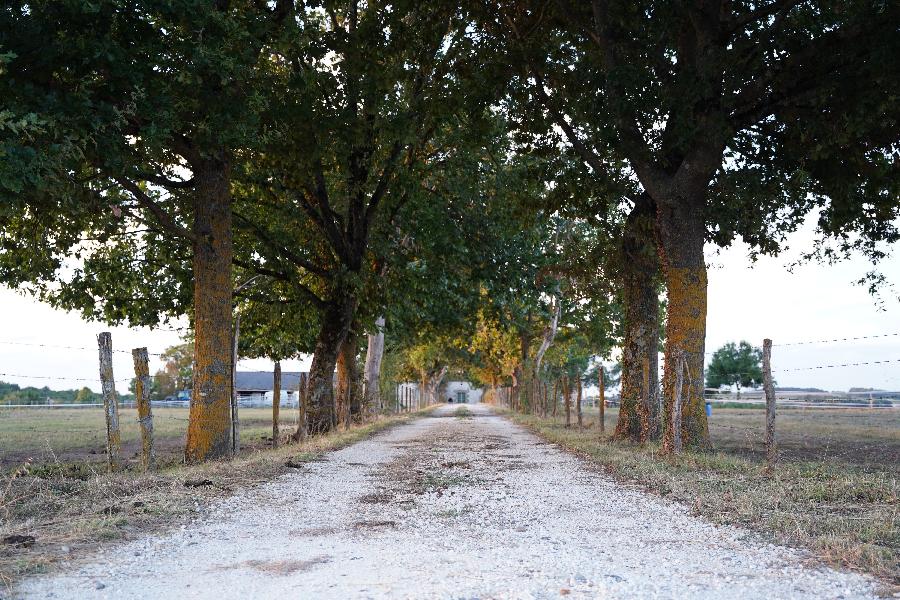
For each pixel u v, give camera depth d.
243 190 21.19
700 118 12.75
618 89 13.25
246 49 12.71
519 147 18.80
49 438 23.06
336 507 8.13
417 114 17.95
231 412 14.63
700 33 13.27
